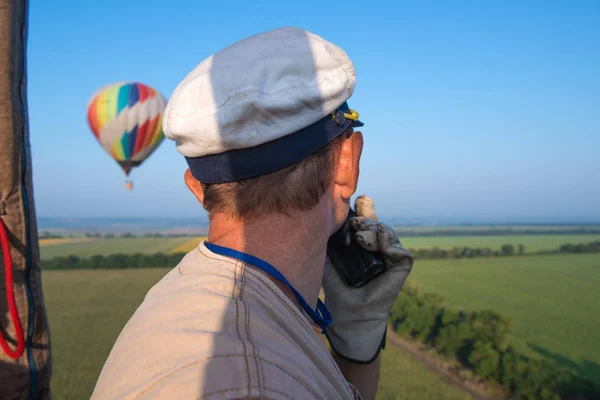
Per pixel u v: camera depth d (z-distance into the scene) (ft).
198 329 2.69
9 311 5.91
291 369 2.55
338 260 5.24
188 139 3.41
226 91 3.25
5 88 5.68
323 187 3.59
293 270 3.51
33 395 6.08
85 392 50.55
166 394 2.30
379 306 5.23
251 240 3.45
